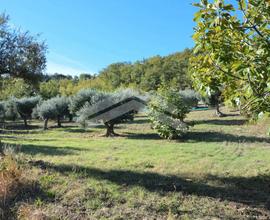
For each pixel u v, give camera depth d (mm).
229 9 3143
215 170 8570
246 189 7090
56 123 31391
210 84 3572
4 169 6746
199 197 6477
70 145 13852
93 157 10234
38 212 5496
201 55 3578
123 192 6566
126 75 74438
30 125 30516
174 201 6180
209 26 3221
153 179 7512
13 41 11164
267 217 5668
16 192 6258
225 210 5910
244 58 3127
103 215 5609
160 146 13180
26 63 11242
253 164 9297
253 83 3168
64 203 6035
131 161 9602
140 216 5594
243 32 3219
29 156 9773
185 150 11914
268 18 3131
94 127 23750
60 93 58531
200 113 26953
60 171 7746
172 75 64625
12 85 13109
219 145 13078
